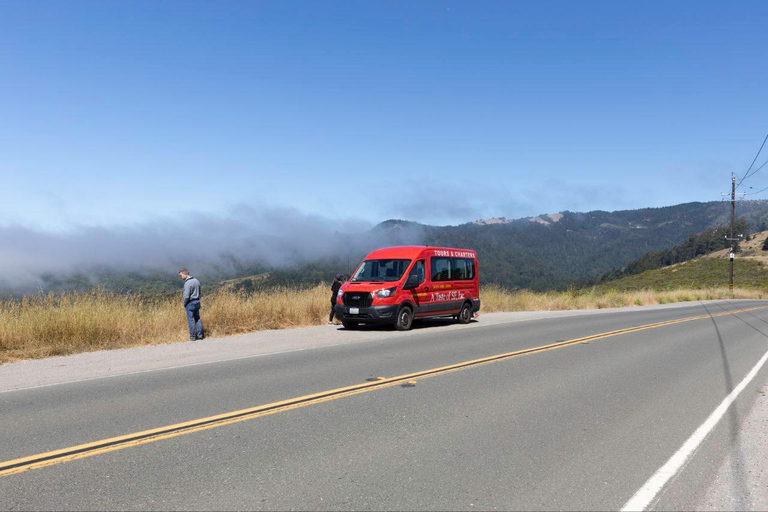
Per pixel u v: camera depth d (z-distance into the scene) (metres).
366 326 16.66
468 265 18.59
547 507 3.95
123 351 11.32
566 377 8.94
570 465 4.84
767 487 4.46
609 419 6.43
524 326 17.44
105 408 6.54
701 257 111.12
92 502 3.90
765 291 66.19
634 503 4.07
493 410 6.68
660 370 9.91
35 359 10.32
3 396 7.19
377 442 5.34
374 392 7.53
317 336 14.10
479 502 4.00
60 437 5.40
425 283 16.44
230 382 8.12
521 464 4.83
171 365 9.60
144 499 3.96
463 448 5.23
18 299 12.23
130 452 4.97
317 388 7.73
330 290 19.61
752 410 7.09
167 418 6.11
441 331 15.65
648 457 5.11
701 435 5.87
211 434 5.52
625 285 93.00
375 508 3.86
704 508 4.03
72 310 12.21
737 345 14.07
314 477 4.41
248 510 3.79
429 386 7.98
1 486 4.18
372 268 16.52
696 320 22.19
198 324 13.36
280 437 5.45
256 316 15.92
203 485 4.22
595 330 16.62
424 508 3.88
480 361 10.23
